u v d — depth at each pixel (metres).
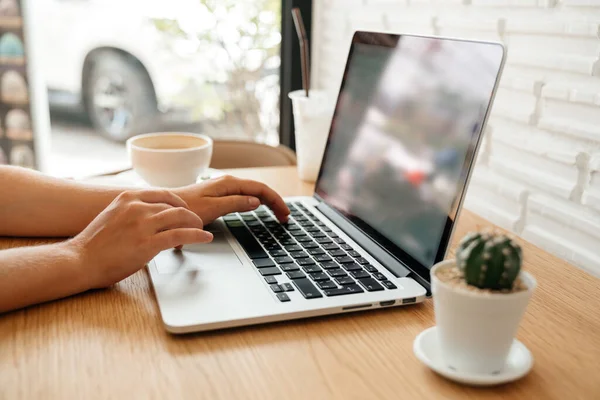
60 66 2.36
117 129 2.38
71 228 0.81
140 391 0.49
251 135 1.89
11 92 1.93
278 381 0.50
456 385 0.50
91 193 0.83
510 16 0.90
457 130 0.68
